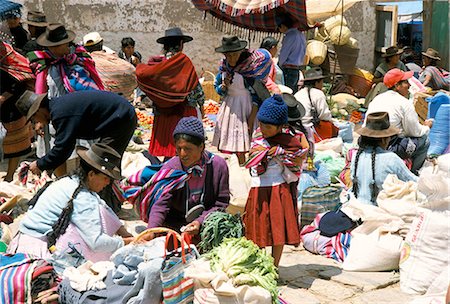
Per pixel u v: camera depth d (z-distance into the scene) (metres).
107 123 5.73
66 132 5.71
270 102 5.22
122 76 10.59
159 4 15.96
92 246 4.39
